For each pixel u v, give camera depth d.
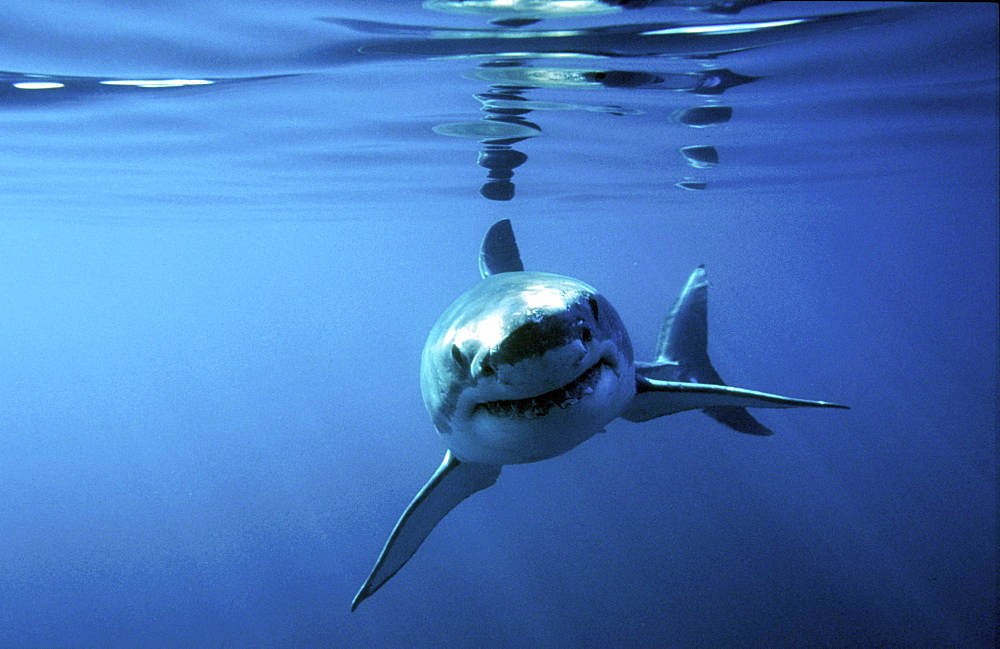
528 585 22.97
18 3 5.39
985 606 17.97
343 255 49.56
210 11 5.75
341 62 7.40
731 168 17.47
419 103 9.45
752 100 10.09
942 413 41.59
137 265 50.69
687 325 6.17
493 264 5.78
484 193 19.56
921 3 6.29
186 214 22.70
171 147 11.55
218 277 69.25
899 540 22.50
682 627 19.27
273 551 28.98
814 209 34.91
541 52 7.29
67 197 17.89
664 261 76.38
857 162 18.44
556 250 51.75
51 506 37.03
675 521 25.67
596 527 26.00
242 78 7.82
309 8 5.77
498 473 4.47
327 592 25.05
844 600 19.31
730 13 6.30
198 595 25.77
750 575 21.27
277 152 12.29
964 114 12.42
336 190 17.83
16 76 7.43
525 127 11.33
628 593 21.34
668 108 10.37
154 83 7.88
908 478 28.45
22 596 26.33
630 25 6.52
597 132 11.98
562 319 2.54
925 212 38.78
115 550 30.47
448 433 3.56
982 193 30.44
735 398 3.96
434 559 25.77
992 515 23.30
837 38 7.27
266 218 24.80
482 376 2.63
